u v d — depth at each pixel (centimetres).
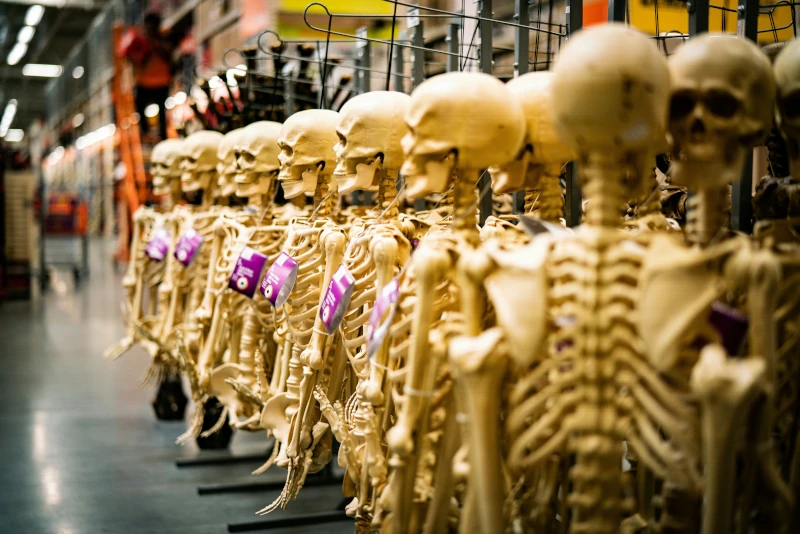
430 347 217
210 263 443
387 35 733
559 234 209
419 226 317
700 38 196
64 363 838
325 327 291
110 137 1973
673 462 178
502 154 220
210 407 528
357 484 278
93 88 2233
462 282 200
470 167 223
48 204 3033
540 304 182
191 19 1221
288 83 511
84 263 1722
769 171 289
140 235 582
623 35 181
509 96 221
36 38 2214
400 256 276
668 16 425
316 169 339
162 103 1075
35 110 3441
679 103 195
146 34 1138
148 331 532
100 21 1978
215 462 512
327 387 322
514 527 217
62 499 444
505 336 189
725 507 172
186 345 448
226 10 977
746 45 194
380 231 273
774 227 222
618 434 181
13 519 414
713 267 179
